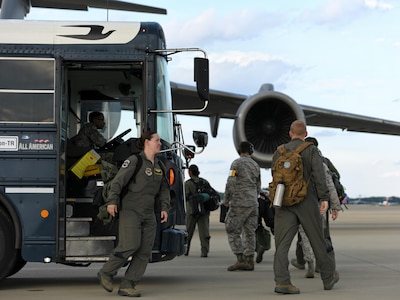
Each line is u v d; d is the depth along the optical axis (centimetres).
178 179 849
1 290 818
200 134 905
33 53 821
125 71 894
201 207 1206
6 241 814
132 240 742
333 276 805
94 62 829
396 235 1870
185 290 810
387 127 2045
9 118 812
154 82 828
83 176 845
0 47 820
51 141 810
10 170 806
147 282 888
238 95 1738
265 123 1642
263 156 1623
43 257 801
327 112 1889
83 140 870
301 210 774
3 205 819
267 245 1123
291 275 980
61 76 820
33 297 755
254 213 1016
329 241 904
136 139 851
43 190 805
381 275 952
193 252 1351
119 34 832
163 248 816
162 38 840
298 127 793
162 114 838
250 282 887
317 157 770
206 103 819
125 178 738
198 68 818
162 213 765
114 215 738
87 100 910
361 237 1777
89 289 826
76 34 829
